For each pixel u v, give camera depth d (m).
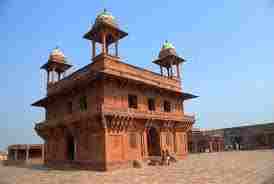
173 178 15.16
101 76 22.52
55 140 29.03
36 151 43.59
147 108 27.02
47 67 32.91
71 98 27.52
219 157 30.72
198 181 13.66
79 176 18.42
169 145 28.45
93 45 25.91
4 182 17.86
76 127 24.62
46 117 32.09
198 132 53.72
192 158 30.47
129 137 23.81
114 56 24.80
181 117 30.39
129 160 23.06
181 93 31.00
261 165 20.00
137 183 13.96
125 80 24.20
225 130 57.09
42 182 16.50
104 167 20.98
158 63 34.09
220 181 13.36
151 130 28.45
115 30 25.25
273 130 49.53
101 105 21.47
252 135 52.44
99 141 21.94
